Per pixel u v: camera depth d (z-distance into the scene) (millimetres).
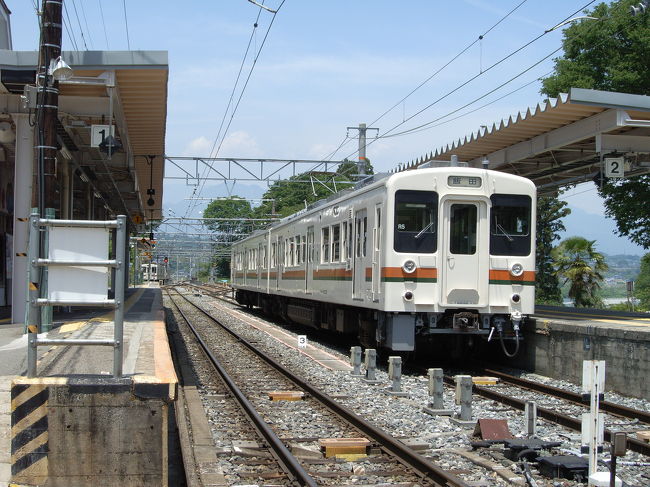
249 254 31078
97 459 5797
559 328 12273
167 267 86812
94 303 5902
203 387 11234
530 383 11289
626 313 15922
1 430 6535
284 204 59438
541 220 38906
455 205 12594
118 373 5969
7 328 13078
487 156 16953
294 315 21984
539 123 13688
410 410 9375
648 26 23406
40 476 5730
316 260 17844
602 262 33094
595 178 15008
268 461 6777
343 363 14039
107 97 13992
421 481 6133
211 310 33812
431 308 12312
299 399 10227
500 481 6215
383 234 12461
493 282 12531
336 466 6707
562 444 7438
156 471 5867
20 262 13883
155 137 19188
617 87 24031
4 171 21391
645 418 8852
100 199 27344
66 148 16672
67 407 5773
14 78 12305
